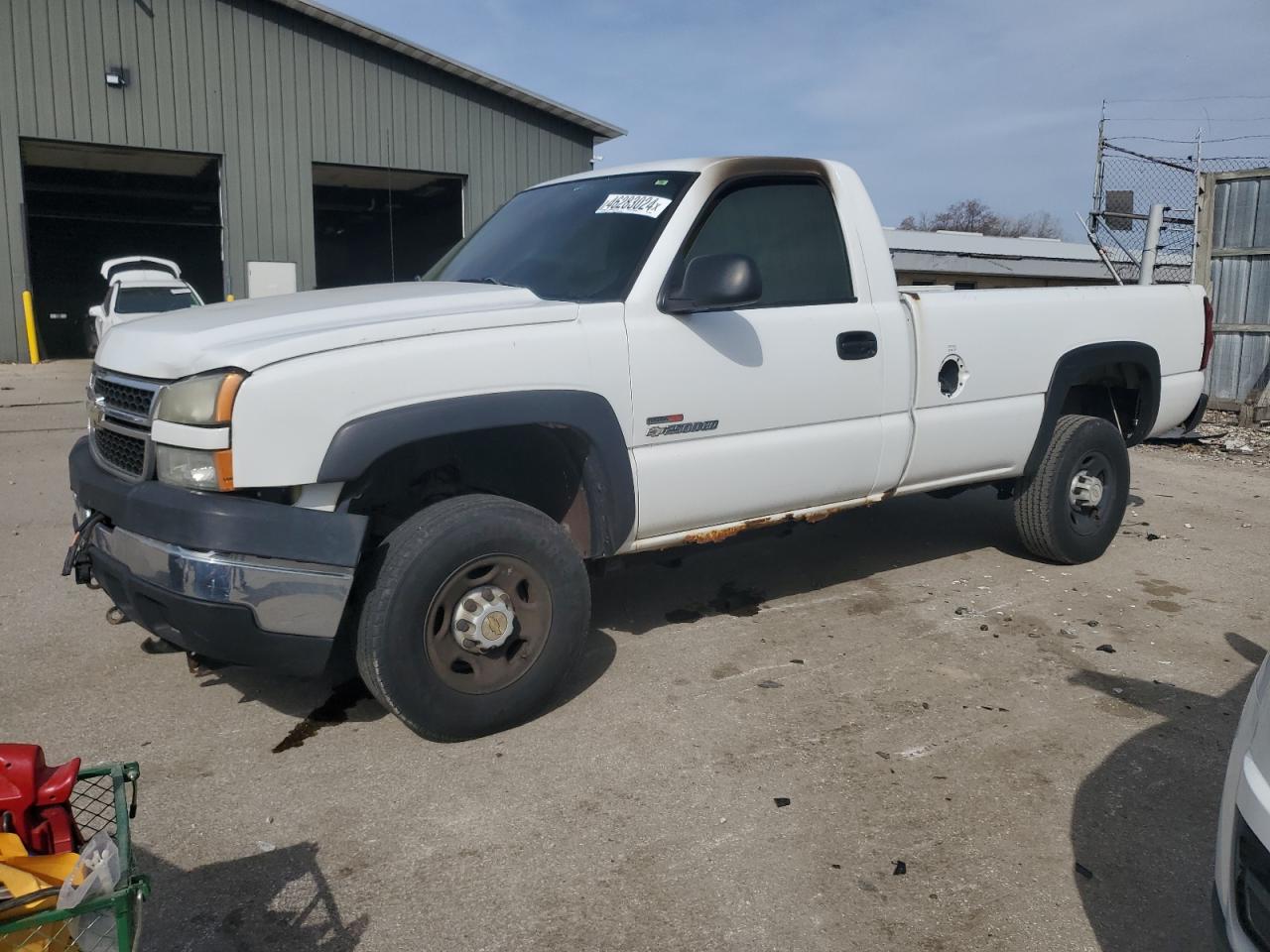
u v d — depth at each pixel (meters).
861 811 3.23
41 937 1.80
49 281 31.66
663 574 5.64
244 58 21.25
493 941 2.60
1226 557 6.17
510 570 3.61
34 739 3.64
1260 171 11.27
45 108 19.52
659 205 4.20
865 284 4.67
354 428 3.23
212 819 3.13
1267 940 1.90
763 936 2.64
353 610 3.47
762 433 4.29
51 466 8.48
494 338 3.54
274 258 22.19
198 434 3.13
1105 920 2.72
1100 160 12.19
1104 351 5.58
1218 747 3.70
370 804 3.23
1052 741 3.72
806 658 4.44
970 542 6.34
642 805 3.24
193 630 3.18
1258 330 11.41
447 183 25.62
